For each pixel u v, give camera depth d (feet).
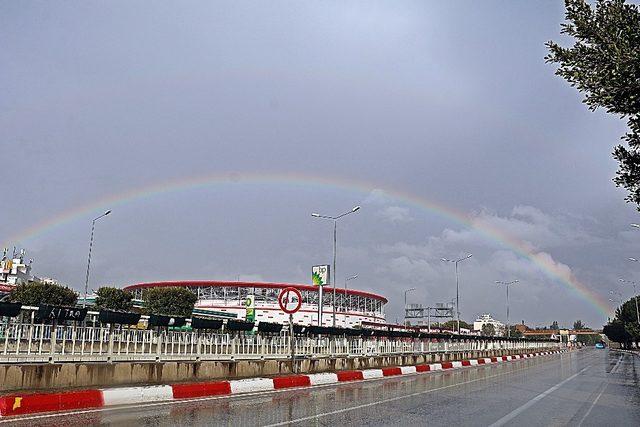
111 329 45.85
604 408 43.60
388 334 98.32
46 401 34.06
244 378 58.80
